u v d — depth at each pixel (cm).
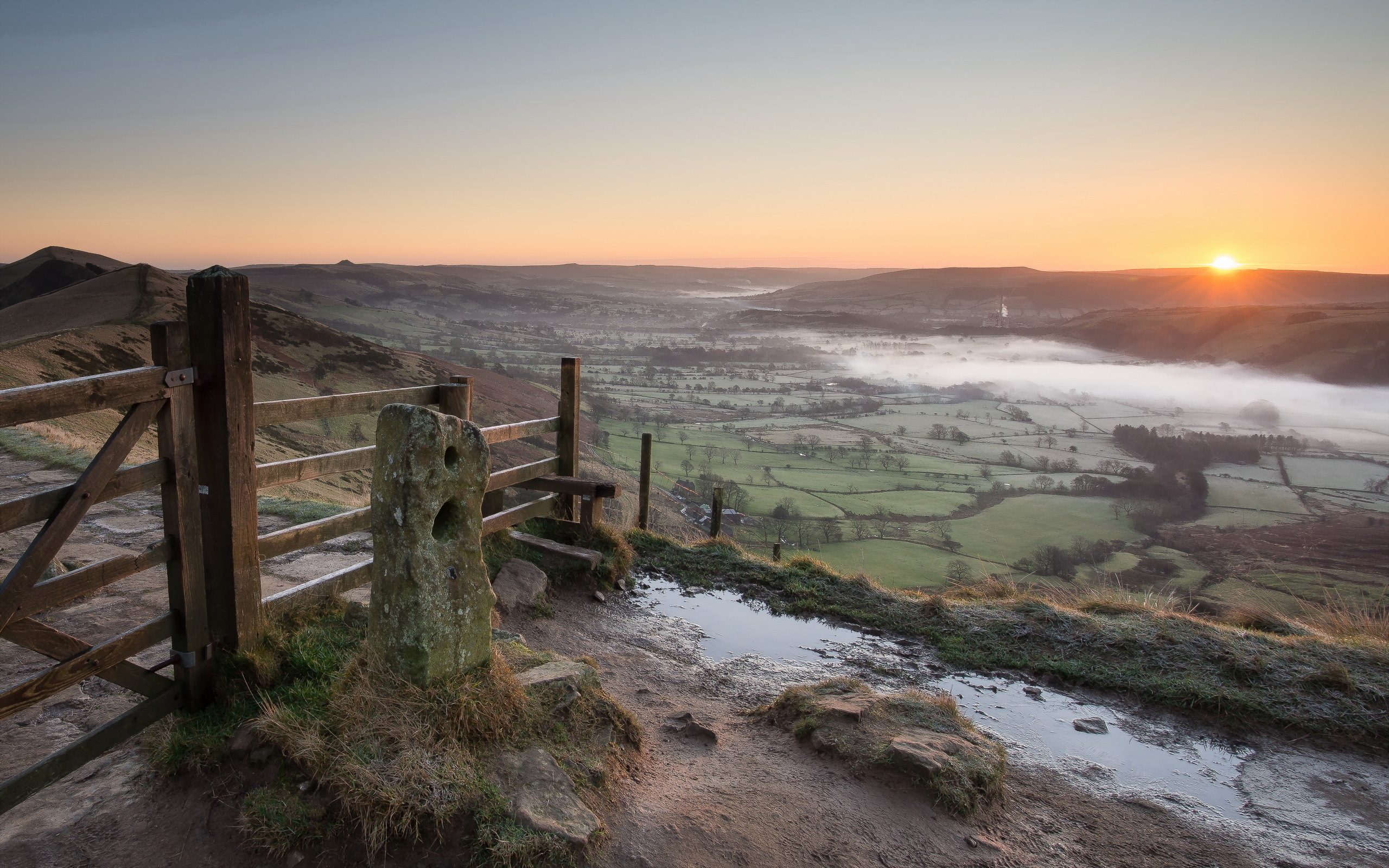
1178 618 638
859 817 356
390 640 344
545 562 672
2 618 282
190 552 364
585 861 299
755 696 504
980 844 348
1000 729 477
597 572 685
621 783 357
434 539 346
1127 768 438
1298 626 645
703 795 364
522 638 516
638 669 532
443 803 299
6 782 289
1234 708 500
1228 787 423
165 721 364
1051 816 383
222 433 364
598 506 741
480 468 369
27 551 290
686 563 773
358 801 295
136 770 339
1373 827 390
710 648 584
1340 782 432
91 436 2455
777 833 338
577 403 745
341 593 488
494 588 601
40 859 285
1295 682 525
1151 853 359
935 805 368
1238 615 670
